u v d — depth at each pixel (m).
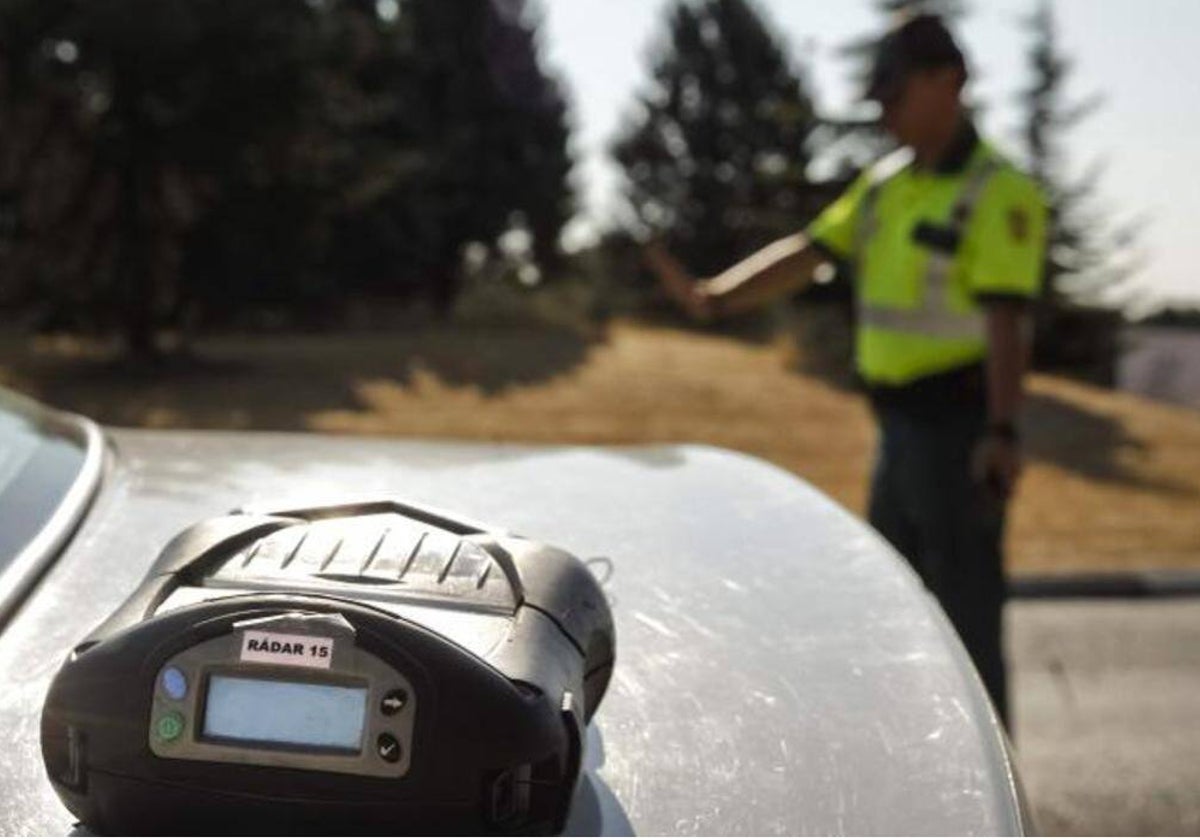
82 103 15.36
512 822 1.01
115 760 1.00
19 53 14.45
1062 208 19.83
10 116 15.13
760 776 1.20
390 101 20.02
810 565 1.68
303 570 1.13
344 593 1.10
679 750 1.24
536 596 1.13
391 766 0.98
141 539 1.63
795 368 17.91
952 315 3.43
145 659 1.00
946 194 3.45
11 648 1.33
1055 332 19.91
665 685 1.36
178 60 14.88
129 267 16.11
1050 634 6.10
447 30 36.75
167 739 0.99
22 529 1.58
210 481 1.91
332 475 1.99
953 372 3.46
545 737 1.01
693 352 20.77
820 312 18.19
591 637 1.17
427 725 0.98
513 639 1.07
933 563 3.52
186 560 1.13
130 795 1.00
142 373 15.42
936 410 3.47
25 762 1.15
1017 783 1.23
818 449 11.68
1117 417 14.22
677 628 1.49
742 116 44.19
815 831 1.12
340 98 17.17
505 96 37.72
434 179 34.25
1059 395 15.36
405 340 21.11
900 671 1.39
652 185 45.03
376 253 31.52
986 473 3.40
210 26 14.89
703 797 1.16
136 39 14.55
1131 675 5.44
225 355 17.56
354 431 11.77
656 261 4.03
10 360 15.93
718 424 13.01
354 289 31.33
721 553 1.71
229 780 0.99
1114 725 4.79
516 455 2.21
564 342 21.83
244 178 16.27
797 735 1.26
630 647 1.44
